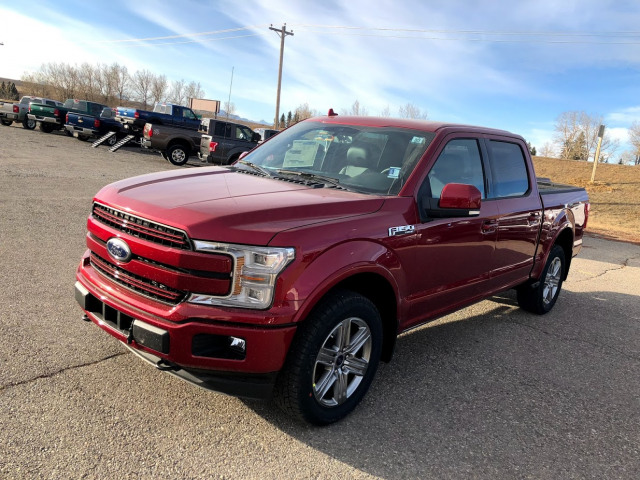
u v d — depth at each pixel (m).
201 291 2.64
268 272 2.65
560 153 83.44
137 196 3.01
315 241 2.82
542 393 3.97
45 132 27.84
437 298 3.90
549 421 3.54
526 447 3.19
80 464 2.53
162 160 20.98
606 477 2.96
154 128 18.80
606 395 4.06
